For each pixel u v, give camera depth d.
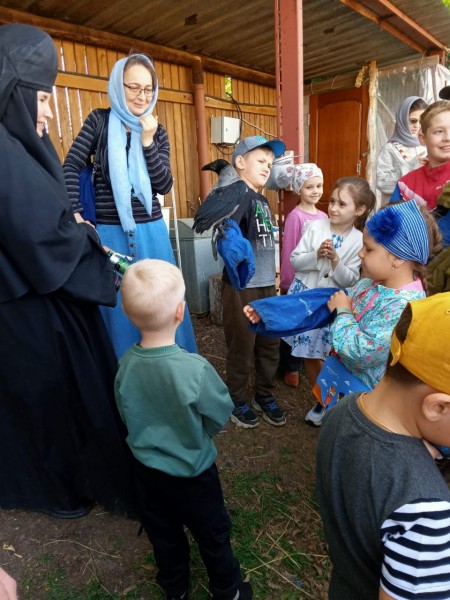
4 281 1.37
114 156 1.95
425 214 1.31
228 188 2.23
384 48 5.26
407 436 0.71
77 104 4.36
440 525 0.61
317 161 6.77
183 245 4.25
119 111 1.94
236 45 4.86
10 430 1.63
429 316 0.65
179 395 1.26
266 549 1.69
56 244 1.36
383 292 1.36
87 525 1.79
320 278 2.30
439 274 1.72
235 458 2.22
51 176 1.41
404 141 3.77
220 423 1.36
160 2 3.63
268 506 1.90
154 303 1.26
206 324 4.15
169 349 1.30
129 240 2.03
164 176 2.11
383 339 1.30
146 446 1.34
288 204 2.98
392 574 0.63
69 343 1.50
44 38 1.36
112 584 1.54
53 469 1.67
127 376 1.34
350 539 0.75
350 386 1.54
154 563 1.62
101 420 1.57
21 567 1.60
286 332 1.64
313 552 1.68
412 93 5.61
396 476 0.67
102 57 4.43
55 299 1.46
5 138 1.30
